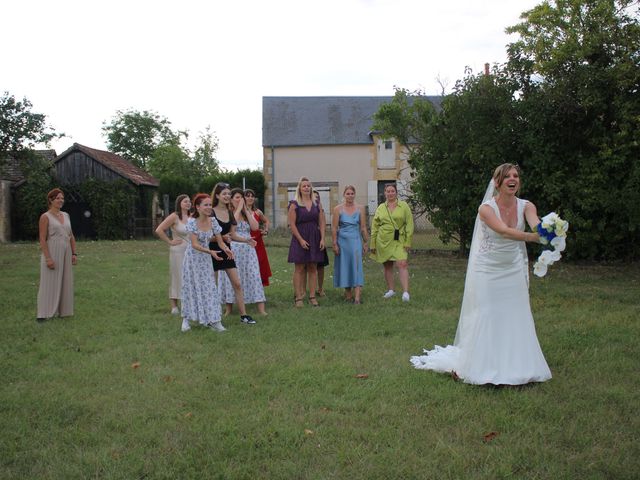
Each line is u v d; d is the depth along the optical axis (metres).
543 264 4.44
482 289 4.79
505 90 13.23
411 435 3.82
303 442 3.73
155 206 31.30
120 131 59.28
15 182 26.75
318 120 31.83
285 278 11.51
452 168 14.29
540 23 14.36
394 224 8.91
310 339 6.45
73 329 7.16
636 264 12.73
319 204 8.68
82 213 27.05
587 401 4.31
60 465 3.47
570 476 3.22
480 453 3.53
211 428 3.97
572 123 12.64
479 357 4.75
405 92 21.95
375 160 30.62
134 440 3.81
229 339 6.52
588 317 7.20
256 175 30.97
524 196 13.34
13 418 4.21
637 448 3.54
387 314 7.74
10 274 12.56
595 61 12.63
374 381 4.89
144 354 5.94
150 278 11.83
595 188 12.37
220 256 7.30
